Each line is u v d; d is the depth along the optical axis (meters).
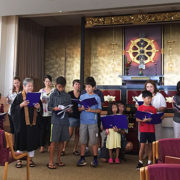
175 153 2.25
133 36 9.83
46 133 5.05
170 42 9.49
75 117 5.00
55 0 6.29
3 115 4.01
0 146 2.70
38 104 3.90
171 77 9.40
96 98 4.26
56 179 3.46
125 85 8.49
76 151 5.08
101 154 4.61
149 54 9.64
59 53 10.29
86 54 9.72
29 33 9.18
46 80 5.00
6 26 7.83
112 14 8.78
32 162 4.10
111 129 4.50
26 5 6.59
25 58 8.82
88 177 3.57
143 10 8.29
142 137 4.07
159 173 1.40
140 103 4.38
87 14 8.74
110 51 9.99
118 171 3.92
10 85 7.64
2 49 7.64
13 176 3.55
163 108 4.53
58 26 10.34
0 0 6.30
